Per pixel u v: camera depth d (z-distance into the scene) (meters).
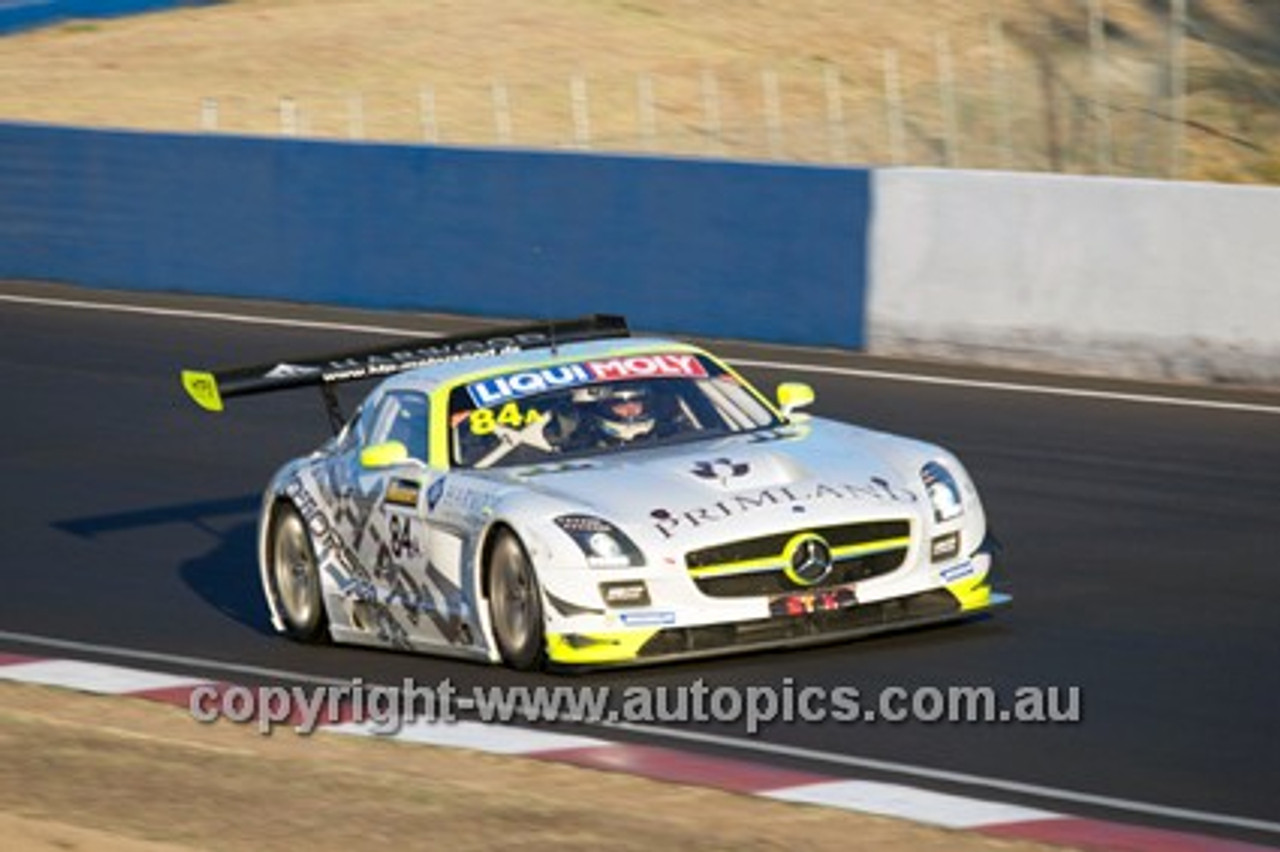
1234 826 17.39
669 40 94.88
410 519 24.84
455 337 28.30
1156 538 29.88
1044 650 23.78
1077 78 88.38
